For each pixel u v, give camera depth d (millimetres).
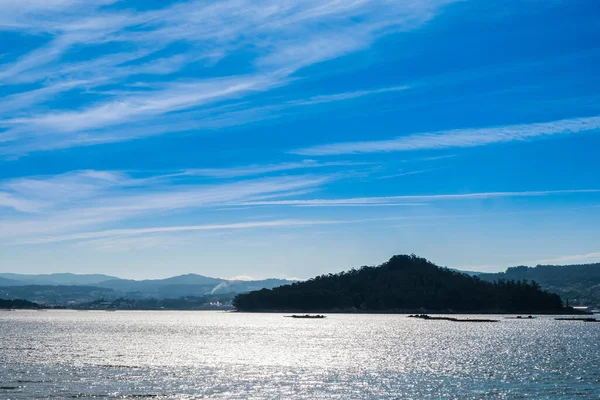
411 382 79500
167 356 112438
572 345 145750
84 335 181250
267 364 99938
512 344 150000
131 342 151000
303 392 71375
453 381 80562
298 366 97250
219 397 67625
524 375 86625
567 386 76188
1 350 120562
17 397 66125
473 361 106750
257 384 76688
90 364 96188
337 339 171125
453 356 116938
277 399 67000
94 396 67188
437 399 67500
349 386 76000
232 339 168250
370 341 162500
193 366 95625
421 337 181875
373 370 92375
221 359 107812
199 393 69812
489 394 70500
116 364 96812
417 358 112438
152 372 87000
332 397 68500
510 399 67438
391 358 112250
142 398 66375
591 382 79500
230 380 79812
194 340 162125
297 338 175500
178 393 69562
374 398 68000
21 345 135250
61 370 87750
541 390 73188
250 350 129125
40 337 168000
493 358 112250
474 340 166750
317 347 139625
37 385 73625
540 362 104562
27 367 90812
